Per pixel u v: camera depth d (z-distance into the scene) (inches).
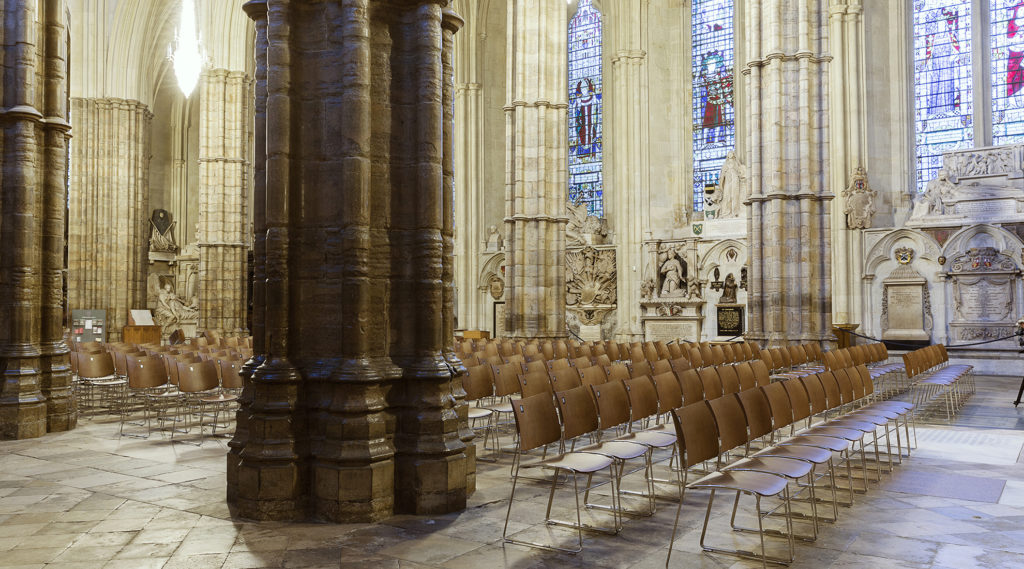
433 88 332.8
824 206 848.3
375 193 327.9
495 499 339.6
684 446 259.4
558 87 1111.6
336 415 312.3
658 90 1368.1
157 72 1845.5
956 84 1144.8
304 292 325.7
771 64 858.1
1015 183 1033.5
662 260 1312.7
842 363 622.5
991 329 1029.8
